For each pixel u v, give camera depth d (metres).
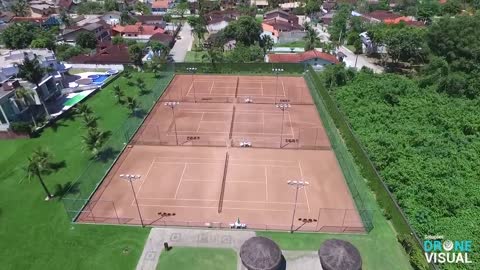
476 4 180.12
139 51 106.12
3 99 66.81
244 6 183.75
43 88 78.19
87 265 41.16
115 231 46.16
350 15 155.50
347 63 113.12
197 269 40.88
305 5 185.88
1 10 186.00
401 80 91.81
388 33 109.31
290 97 89.06
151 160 61.88
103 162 60.19
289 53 114.06
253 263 38.25
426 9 164.62
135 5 190.00
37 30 128.38
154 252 43.06
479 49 91.12
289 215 49.28
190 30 157.50
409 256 42.25
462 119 72.31
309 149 65.75
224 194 53.34
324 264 38.69
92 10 185.50
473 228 45.19
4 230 46.03
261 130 72.38
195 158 62.44
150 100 85.06
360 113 76.31
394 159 59.47
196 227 46.94
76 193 52.56
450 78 86.31
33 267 40.84
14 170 58.75
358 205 50.84
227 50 123.31
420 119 73.75
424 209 48.44
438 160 59.34
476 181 54.69
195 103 84.94
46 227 46.59
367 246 44.12
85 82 93.75
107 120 75.50
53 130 71.50
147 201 51.78
